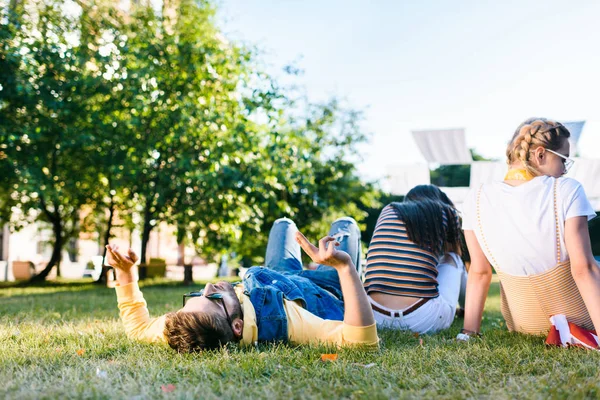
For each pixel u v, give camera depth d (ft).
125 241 78.84
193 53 43.70
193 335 7.99
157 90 41.93
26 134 35.47
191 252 89.20
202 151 41.47
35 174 37.11
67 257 79.41
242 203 43.83
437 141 35.32
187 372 7.04
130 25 45.01
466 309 10.12
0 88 34.35
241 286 9.37
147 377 6.66
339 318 9.63
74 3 42.65
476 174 36.29
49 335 10.67
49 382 6.49
